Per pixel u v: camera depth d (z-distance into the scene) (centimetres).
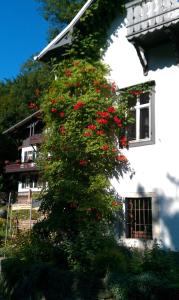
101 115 1108
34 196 1284
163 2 1016
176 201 988
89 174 1127
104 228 1055
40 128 3981
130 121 1121
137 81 1132
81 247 945
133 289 737
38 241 1125
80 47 1274
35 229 1159
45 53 1348
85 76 1188
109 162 1128
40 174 1254
